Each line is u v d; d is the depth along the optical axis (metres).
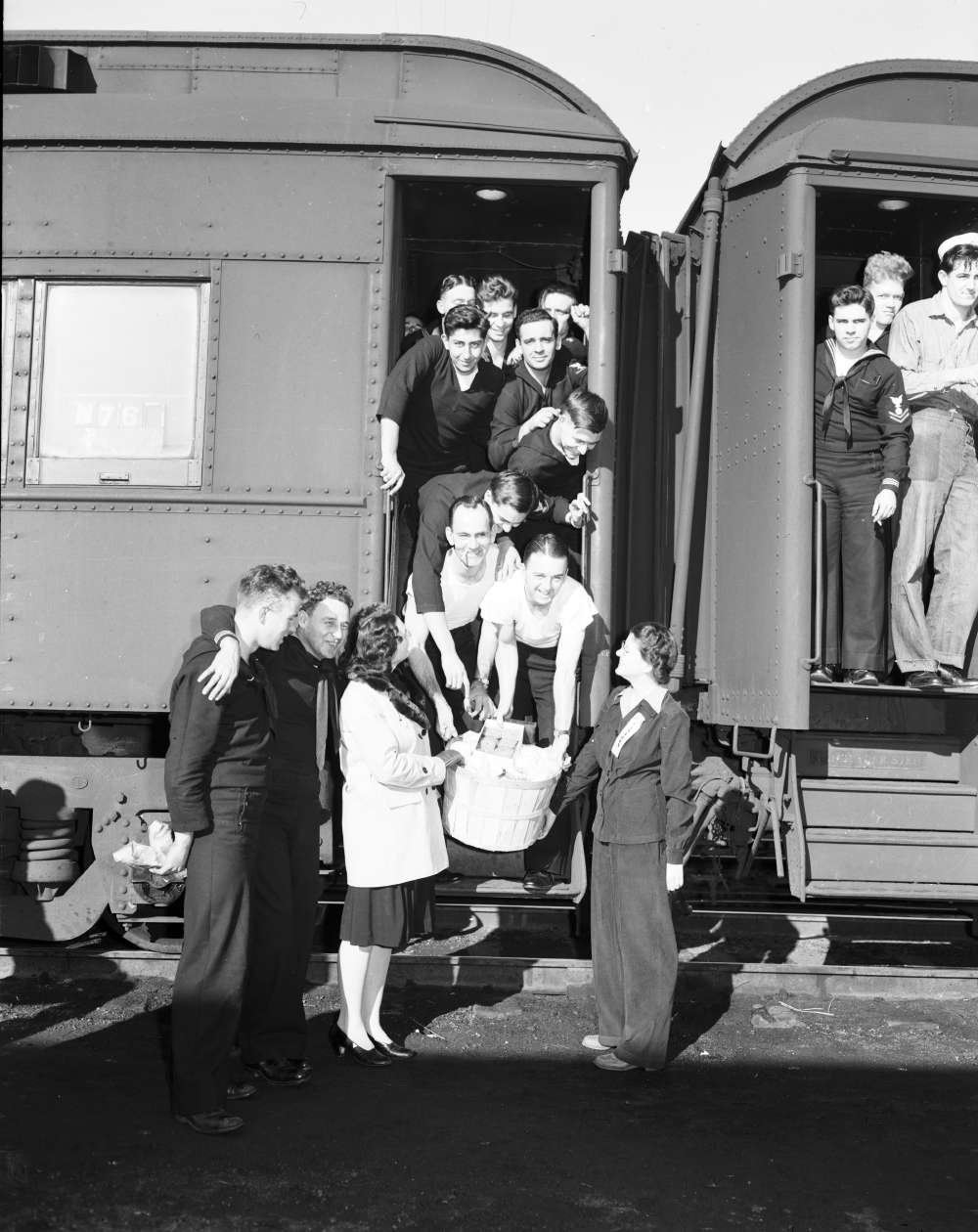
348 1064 4.57
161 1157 3.63
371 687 4.48
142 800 5.56
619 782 4.70
